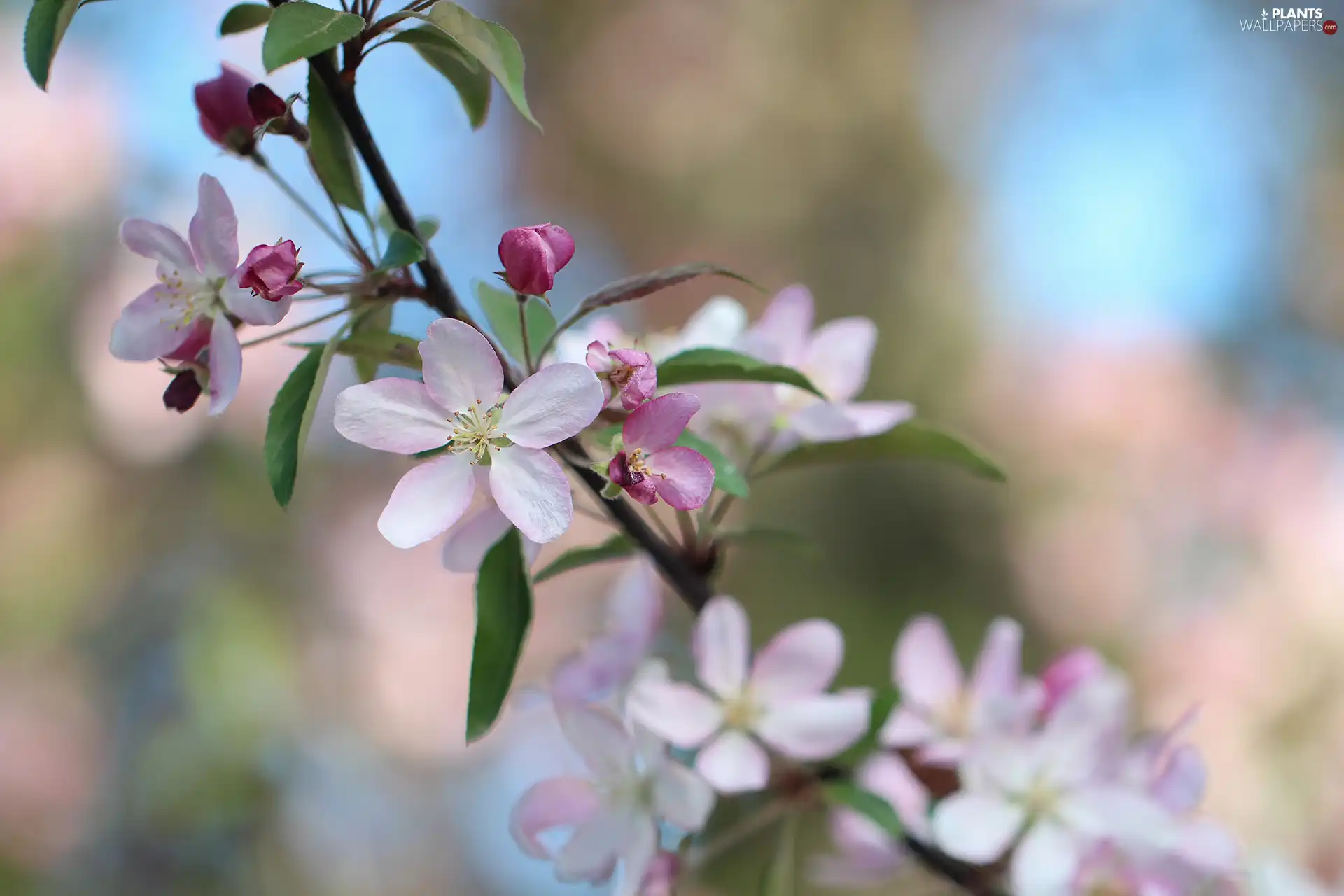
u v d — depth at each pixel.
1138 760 0.53
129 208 1.01
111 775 0.90
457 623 1.05
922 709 0.54
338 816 0.95
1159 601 1.17
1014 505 1.22
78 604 0.93
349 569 1.04
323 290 0.47
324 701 0.98
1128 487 1.22
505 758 1.05
